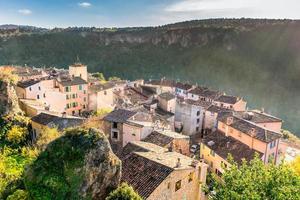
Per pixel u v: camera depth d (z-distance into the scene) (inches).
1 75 2586.1
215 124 3100.4
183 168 1184.8
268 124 2687.0
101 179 1040.8
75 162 1015.0
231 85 6530.5
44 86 3152.1
